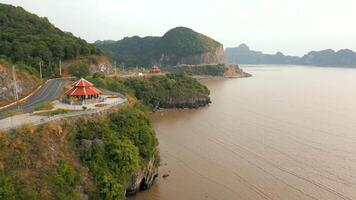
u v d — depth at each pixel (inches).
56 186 1397.6
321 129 3289.9
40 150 1478.8
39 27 4923.7
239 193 1936.5
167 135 3152.1
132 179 1818.4
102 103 2245.3
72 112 1824.6
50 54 4072.3
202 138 3036.4
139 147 1943.9
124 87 4062.5
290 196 1886.1
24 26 4680.1
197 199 1865.2
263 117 3897.6
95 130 1795.0
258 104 4881.9
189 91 4869.6
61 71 4143.7
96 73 4178.2
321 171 2220.7
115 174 1683.1
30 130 1513.3
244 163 2381.9
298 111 4279.0
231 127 3427.7
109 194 1583.4
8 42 3779.5
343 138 2970.0
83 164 1615.4
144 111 2556.6
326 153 2566.4
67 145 1625.2
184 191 1959.9
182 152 2637.8
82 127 1750.7
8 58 3351.4
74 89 2342.5
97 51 5098.4
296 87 7263.8
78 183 1518.2
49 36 4675.2
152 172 2043.6
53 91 2839.6
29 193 1289.4
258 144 2815.0
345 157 2476.6
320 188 1972.2
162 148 2738.7
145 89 4510.3
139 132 2017.7
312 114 4067.4
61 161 1509.6
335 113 4136.3
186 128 3437.5
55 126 1621.6
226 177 2154.3
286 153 2571.4
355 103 4936.0
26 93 2677.2
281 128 3339.1
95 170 1614.2
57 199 1355.8
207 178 2142.0
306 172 2207.2
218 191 1962.4
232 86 7628.0
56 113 1877.5
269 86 7554.1
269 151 2628.0
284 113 4141.2
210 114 4197.8
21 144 1438.2
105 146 1745.8
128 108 2206.0
